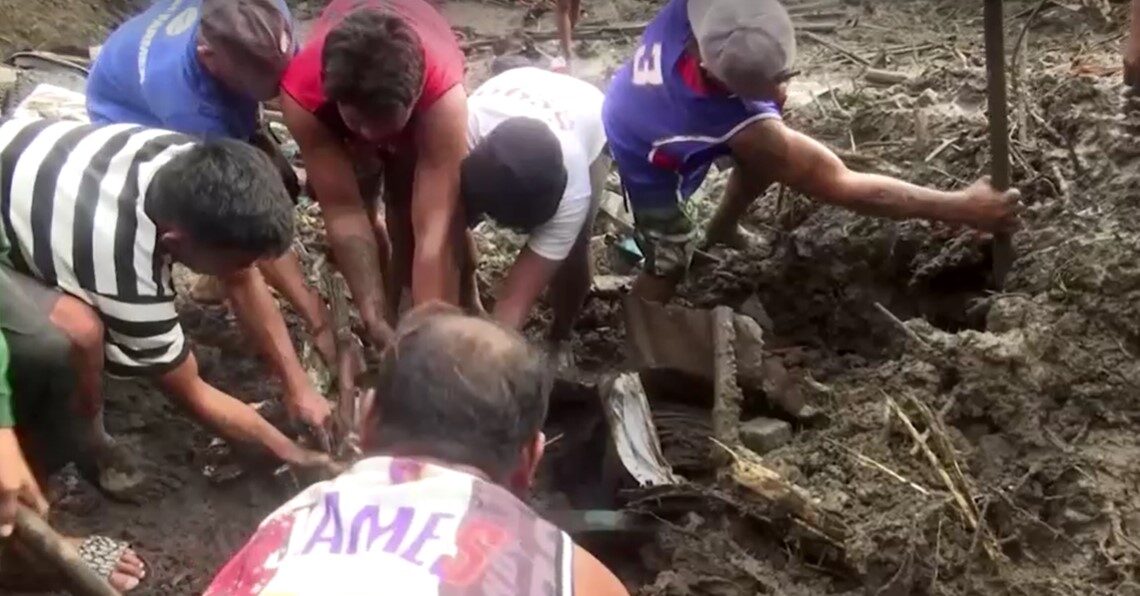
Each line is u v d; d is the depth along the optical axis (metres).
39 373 2.38
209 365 3.18
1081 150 3.31
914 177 3.51
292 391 2.73
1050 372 2.82
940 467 2.64
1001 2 2.76
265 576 1.43
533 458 1.71
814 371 3.22
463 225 2.70
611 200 3.71
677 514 2.71
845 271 3.39
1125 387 2.80
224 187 2.21
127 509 2.83
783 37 2.77
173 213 2.23
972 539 2.55
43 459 2.60
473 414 1.56
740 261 3.55
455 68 2.72
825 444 2.77
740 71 2.72
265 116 4.01
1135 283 2.89
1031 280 3.04
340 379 2.77
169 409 3.08
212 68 2.74
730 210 3.43
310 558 1.43
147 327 2.40
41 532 2.01
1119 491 2.62
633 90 3.00
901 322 3.03
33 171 2.37
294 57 2.78
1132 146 3.20
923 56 4.63
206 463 2.93
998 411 2.77
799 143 2.91
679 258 3.18
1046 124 3.44
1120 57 4.18
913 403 2.79
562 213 2.68
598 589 1.53
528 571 1.45
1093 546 2.55
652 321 3.01
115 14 5.18
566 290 3.09
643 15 5.27
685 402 3.06
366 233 2.77
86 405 2.53
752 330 2.92
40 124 2.50
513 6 5.42
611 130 3.07
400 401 1.57
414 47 2.47
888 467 2.68
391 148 2.80
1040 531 2.58
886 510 2.59
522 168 2.48
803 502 2.59
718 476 2.74
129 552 2.60
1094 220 3.07
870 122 3.76
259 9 2.69
